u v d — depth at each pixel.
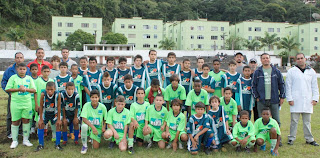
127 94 5.82
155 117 5.39
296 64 5.69
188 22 49.56
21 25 52.66
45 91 5.29
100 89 5.84
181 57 42.66
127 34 50.28
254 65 6.62
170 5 73.31
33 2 55.44
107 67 6.45
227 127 5.33
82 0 61.00
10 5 52.09
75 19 47.72
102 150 5.05
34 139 5.78
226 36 50.94
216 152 5.03
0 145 5.30
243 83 6.01
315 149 5.17
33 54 38.53
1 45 45.41
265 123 5.09
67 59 7.17
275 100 5.50
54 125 5.52
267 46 49.59
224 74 6.35
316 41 50.00
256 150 5.08
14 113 5.14
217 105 5.23
